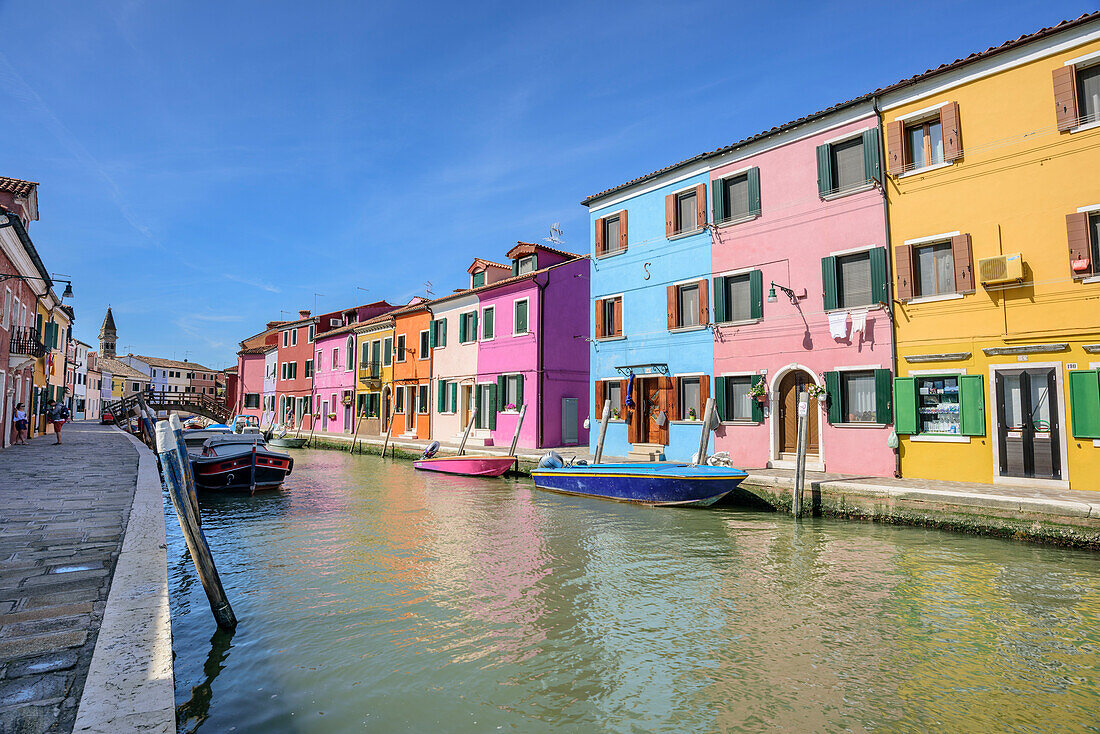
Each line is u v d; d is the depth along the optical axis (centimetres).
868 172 1345
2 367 1755
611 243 1947
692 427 1645
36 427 2708
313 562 872
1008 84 1170
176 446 610
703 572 818
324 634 604
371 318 3566
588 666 538
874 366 1306
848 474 1309
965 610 670
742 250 1569
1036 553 865
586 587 756
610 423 1875
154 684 328
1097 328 1046
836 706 471
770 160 1527
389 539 1022
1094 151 1072
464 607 684
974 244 1194
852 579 779
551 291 2258
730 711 464
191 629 613
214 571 606
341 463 2358
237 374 5803
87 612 443
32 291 2205
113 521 754
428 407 2827
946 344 1214
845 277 1392
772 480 1225
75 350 5072
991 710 466
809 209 1445
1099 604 680
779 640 595
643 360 1798
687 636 605
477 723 446
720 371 1596
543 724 446
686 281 1694
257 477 1567
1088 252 1061
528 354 2247
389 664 539
